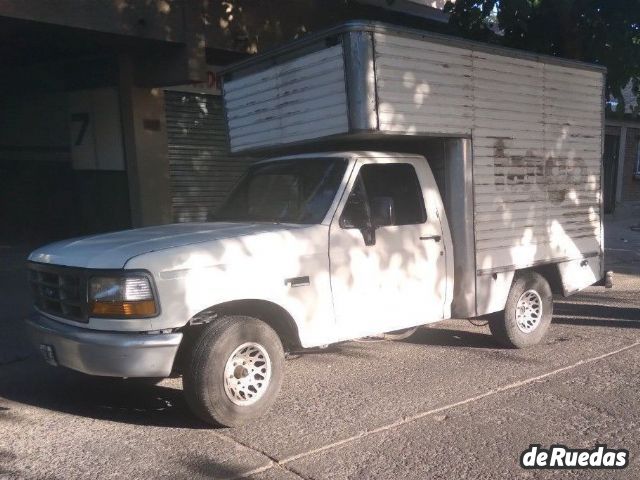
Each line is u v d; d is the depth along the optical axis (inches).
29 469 158.9
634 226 738.2
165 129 434.6
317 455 165.3
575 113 275.3
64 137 463.5
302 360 248.7
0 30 343.9
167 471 157.3
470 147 232.7
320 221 201.5
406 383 220.8
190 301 171.9
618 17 386.9
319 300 195.9
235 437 176.6
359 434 178.1
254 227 199.9
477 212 235.8
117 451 168.7
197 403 176.1
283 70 234.7
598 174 289.7
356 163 212.8
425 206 226.7
